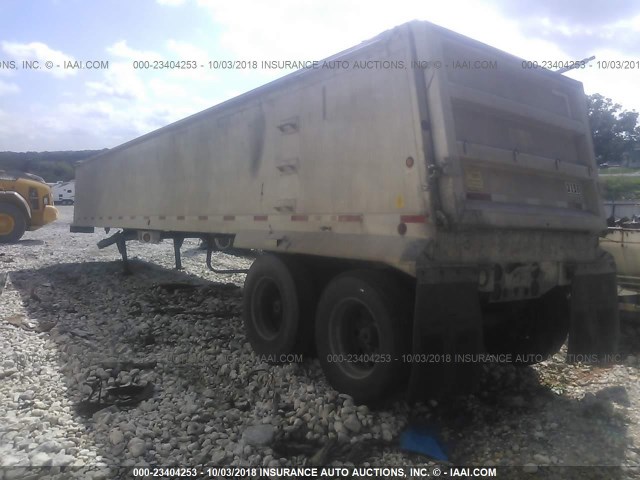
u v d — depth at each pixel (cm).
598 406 433
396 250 399
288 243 517
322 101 493
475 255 410
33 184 1742
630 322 627
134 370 508
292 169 532
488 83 457
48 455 348
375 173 434
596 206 540
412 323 399
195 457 357
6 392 458
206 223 707
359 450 372
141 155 947
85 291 926
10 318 708
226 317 720
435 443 384
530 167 469
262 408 430
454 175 392
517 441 386
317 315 469
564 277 480
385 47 429
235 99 632
